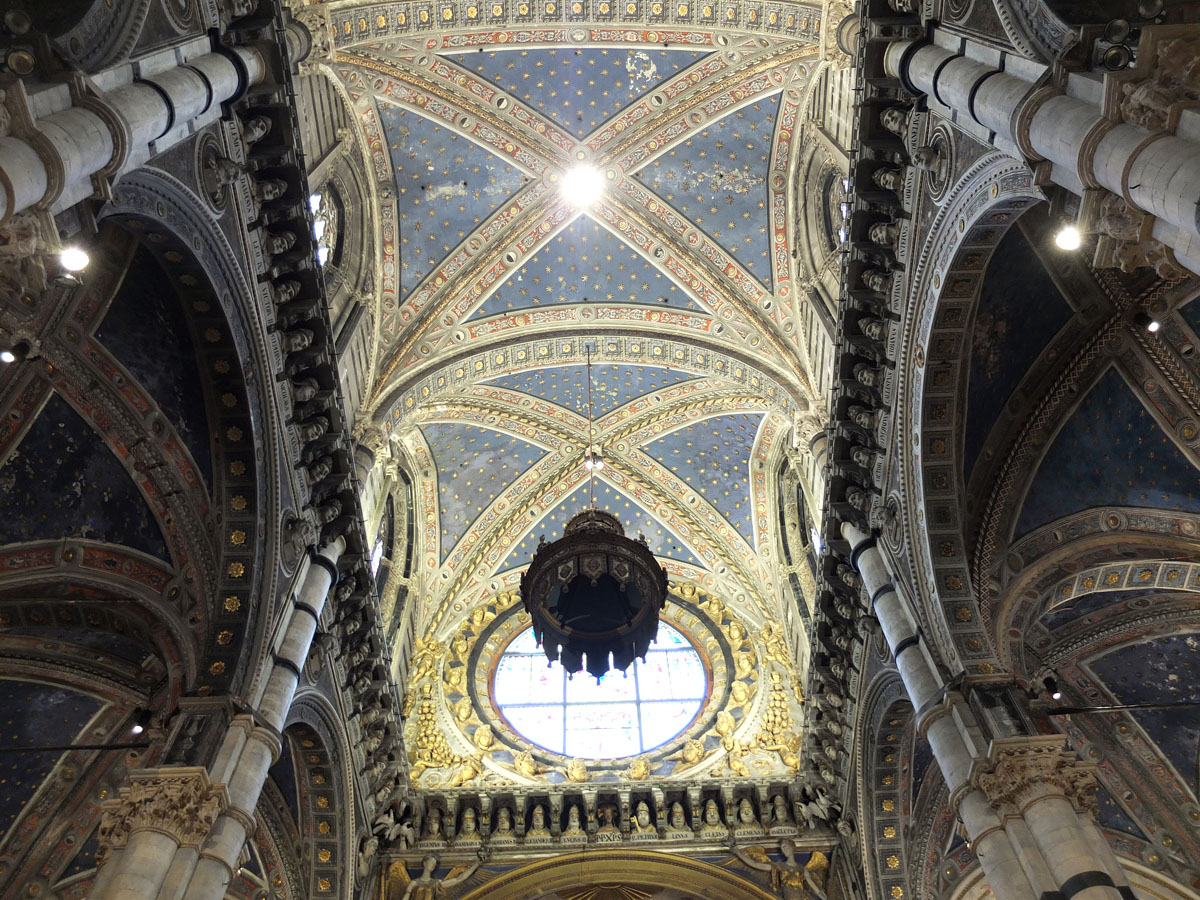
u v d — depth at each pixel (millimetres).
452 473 26672
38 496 14602
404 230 24172
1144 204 9375
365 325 22641
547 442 26875
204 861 12242
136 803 12273
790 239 23609
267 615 15109
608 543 17297
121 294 14289
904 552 16172
